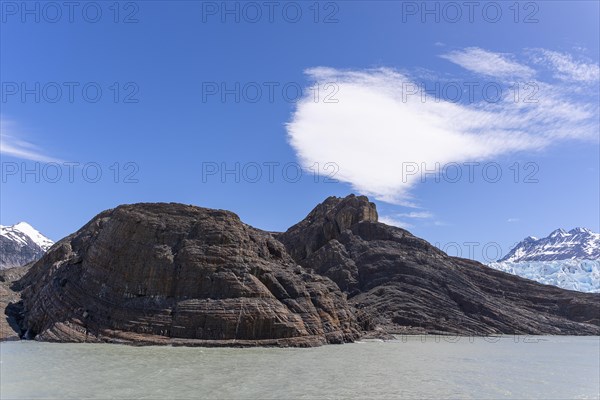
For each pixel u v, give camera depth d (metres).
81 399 40.78
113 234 94.19
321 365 63.81
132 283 87.75
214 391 45.44
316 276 107.44
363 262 181.00
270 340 82.38
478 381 57.47
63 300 89.25
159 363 60.09
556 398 49.50
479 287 188.25
